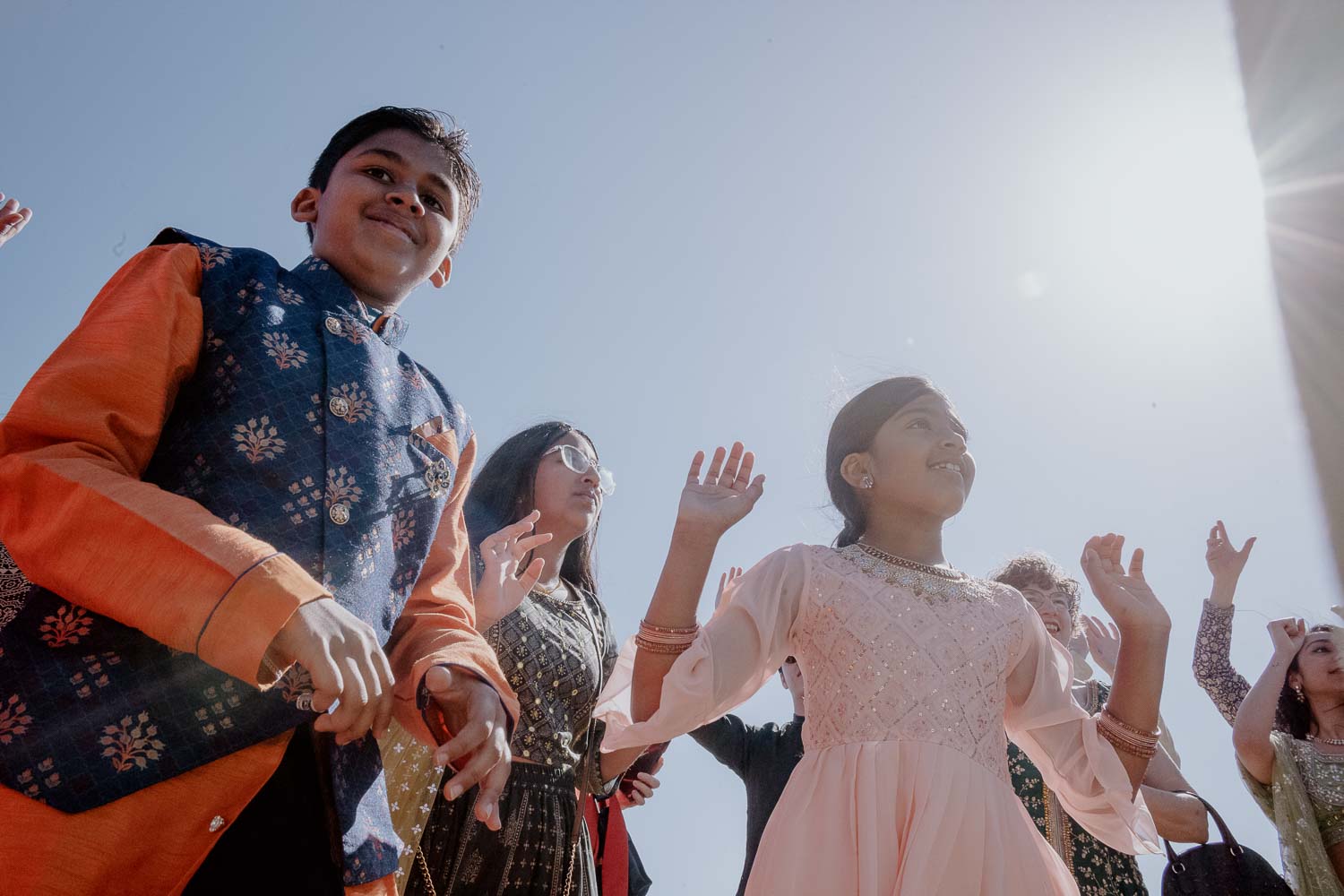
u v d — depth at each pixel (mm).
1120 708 3469
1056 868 3049
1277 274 1536
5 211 4027
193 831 1685
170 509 1688
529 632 3773
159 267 2049
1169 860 4285
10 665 1691
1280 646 5281
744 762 4766
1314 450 1488
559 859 3482
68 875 1565
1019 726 3484
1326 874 4688
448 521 2449
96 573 1639
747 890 2938
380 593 2037
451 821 3355
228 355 2027
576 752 3943
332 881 1833
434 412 2342
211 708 1728
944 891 2770
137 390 1874
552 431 4605
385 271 2535
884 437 3699
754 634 3209
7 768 1606
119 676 1706
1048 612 4926
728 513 3289
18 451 1767
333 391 2086
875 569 3379
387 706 1695
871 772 2936
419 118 2785
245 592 1612
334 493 1986
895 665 3125
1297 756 5047
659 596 3275
